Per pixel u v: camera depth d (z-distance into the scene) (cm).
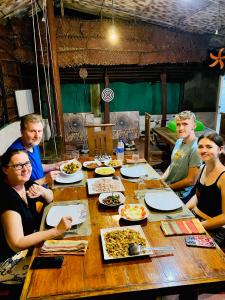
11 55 445
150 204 173
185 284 109
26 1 390
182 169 247
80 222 155
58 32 480
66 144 601
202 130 464
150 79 615
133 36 511
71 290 107
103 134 326
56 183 217
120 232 142
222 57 502
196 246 133
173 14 454
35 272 118
